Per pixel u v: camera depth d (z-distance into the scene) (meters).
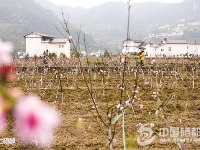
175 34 178.75
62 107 12.64
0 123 0.71
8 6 159.75
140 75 22.88
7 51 0.80
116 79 20.95
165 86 17.83
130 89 16.62
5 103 0.71
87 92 16.05
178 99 14.07
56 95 14.44
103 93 15.40
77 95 15.32
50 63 32.22
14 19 148.50
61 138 8.57
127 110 11.55
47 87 17.52
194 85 18.55
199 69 27.61
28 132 0.73
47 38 70.94
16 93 0.73
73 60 30.92
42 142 0.76
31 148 4.57
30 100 0.74
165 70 25.23
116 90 16.47
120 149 8.00
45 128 0.73
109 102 13.47
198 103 13.21
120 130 9.32
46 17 169.75
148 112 11.59
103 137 8.80
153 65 29.45
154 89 16.52
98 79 21.19
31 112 0.73
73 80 20.73
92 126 9.67
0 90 0.73
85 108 12.41
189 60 39.09
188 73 24.89
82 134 8.97
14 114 0.72
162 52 78.00
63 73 23.36
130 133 8.99
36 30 147.62
